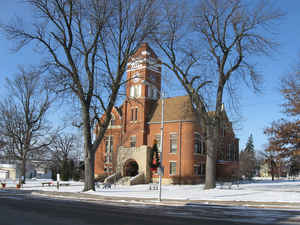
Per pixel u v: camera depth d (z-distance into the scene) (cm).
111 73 3188
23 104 5238
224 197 2472
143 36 3084
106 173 5628
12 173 7831
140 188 3819
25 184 5247
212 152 3272
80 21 3083
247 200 2212
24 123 5309
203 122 3278
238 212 1694
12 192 3541
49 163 8200
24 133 5294
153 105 5569
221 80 3244
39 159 7162
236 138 5847
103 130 3256
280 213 1634
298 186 3916
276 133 4012
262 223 1273
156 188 3766
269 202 2072
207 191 3030
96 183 4541
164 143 5081
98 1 2962
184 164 4806
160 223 1257
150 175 5047
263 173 11988
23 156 5241
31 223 1221
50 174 9512
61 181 6294
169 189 3597
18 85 5197
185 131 4894
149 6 3064
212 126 3269
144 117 5356
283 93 3759
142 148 5044
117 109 5844
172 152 4972
